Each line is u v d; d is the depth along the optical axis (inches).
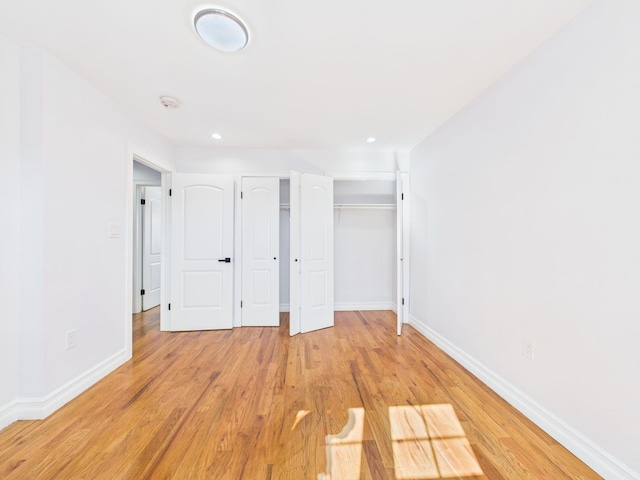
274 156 144.0
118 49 68.3
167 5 54.9
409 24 59.5
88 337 82.7
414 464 54.7
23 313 68.0
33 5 54.9
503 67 74.9
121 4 54.7
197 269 134.8
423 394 78.9
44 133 68.7
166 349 111.5
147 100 93.0
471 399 76.5
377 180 159.3
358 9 55.6
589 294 54.4
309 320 133.7
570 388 57.9
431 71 76.8
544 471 52.9
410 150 145.3
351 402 75.1
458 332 100.1
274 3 54.1
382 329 136.6
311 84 83.3
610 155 50.7
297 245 131.4
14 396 67.1
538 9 55.5
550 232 62.9
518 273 72.2
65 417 68.5
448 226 107.3
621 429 48.8
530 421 67.2
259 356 105.0
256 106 97.3
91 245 84.0
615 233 49.9
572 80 57.7
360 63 73.2
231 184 137.5
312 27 60.3
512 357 74.1
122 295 98.2
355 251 169.5
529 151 68.9
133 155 104.9
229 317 137.1
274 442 60.3
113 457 56.2
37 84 67.9
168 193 134.6
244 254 141.4
